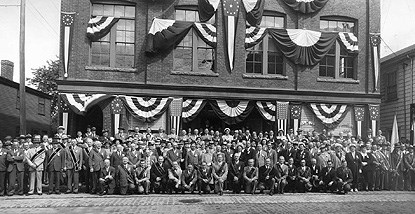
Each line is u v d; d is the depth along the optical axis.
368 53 21.95
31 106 31.27
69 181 14.97
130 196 14.32
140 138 16.81
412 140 22.16
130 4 20.19
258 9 20.84
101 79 19.62
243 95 20.44
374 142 18.50
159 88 19.81
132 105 19.47
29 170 14.58
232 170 15.64
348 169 15.61
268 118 20.53
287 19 21.42
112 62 19.94
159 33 19.72
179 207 12.05
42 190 15.76
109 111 19.39
